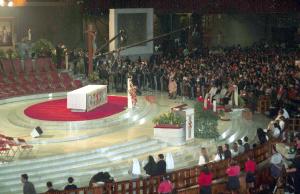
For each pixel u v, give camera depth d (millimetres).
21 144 30672
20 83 45094
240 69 46531
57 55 49750
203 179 26141
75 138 33688
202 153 29391
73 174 29344
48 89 45438
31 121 36250
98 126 35969
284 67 47219
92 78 46562
